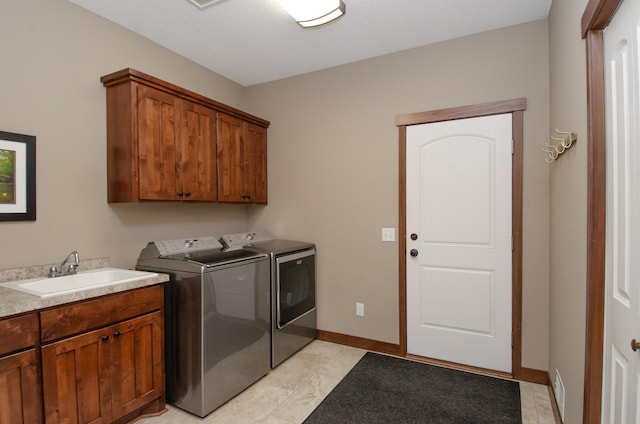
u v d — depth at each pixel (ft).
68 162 7.18
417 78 9.28
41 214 6.78
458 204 8.81
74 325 5.57
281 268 9.16
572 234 5.50
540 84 7.93
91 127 7.55
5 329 4.80
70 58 7.20
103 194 7.80
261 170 11.30
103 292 5.93
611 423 4.10
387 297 9.77
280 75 11.14
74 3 7.25
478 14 7.75
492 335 8.50
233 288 7.62
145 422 6.70
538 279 7.98
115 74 7.40
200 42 8.99
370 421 6.69
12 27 6.35
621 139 3.84
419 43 9.08
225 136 9.71
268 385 8.08
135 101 7.37
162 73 9.15
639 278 3.41
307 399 7.47
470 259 8.70
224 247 9.64
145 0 7.17
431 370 8.71
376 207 9.88
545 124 7.88
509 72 8.24
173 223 9.49
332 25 8.18
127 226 8.32
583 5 4.71
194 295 6.97
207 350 6.93
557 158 6.78
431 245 9.16
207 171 9.08
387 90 9.69
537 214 7.97
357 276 10.20
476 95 8.59
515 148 8.13
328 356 9.61
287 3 6.98
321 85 10.69
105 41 7.83
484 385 7.95
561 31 6.30
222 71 10.82
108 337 6.04
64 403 5.44
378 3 7.33
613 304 4.07
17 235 6.46
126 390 6.32
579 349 5.06
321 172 10.72
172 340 7.29
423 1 7.27
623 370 3.76
